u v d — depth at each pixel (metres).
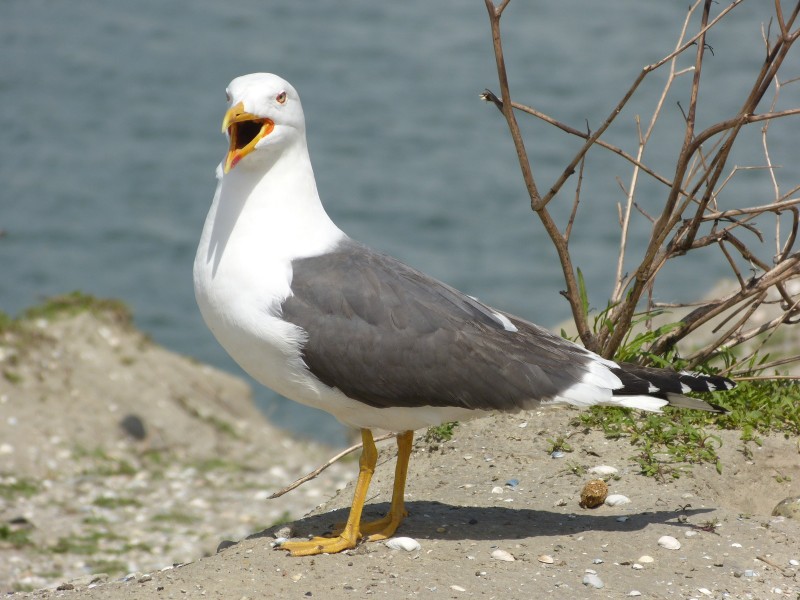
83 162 32.22
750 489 8.09
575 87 37.91
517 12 47.94
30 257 26.19
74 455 13.76
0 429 13.73
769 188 26.97
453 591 6.31
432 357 6.68
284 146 6.96
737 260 24.88
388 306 6.73
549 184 30.52
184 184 30.98
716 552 6.83
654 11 47.25
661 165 30.53
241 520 12.23
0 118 35.56
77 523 11.73
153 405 15.41
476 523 7.36
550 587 6.37
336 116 36.66
